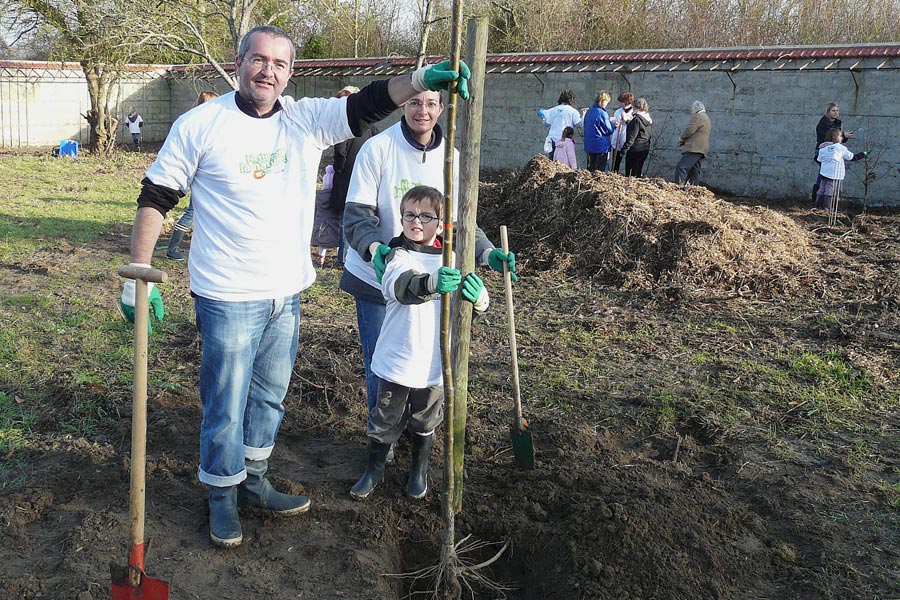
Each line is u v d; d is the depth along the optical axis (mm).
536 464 4320
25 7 20422
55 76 24672
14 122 24141
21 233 10266
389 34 24703
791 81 15375
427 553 3736
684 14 21141
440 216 3568
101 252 9422
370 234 3689
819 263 8977
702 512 3846
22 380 5320
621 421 4984
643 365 5977
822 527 3814
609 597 3334
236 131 3189
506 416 5000
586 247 8867
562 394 5371
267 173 3256
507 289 4047
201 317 3346
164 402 5020
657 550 3518
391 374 3672
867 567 3529
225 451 3420
